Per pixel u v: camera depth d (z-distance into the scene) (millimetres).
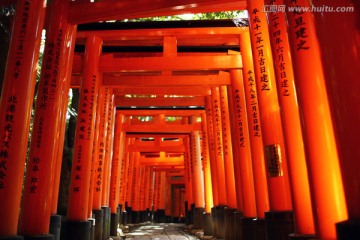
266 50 6117
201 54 9422
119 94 12109
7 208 4352
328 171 3664
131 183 20562
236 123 8750
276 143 5621
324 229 3562
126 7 6707
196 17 12305
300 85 4035
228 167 10195
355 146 2727
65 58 6680
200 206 16031
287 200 5309
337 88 2896
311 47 4051
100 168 10062
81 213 7539
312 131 3830
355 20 2934
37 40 5129
